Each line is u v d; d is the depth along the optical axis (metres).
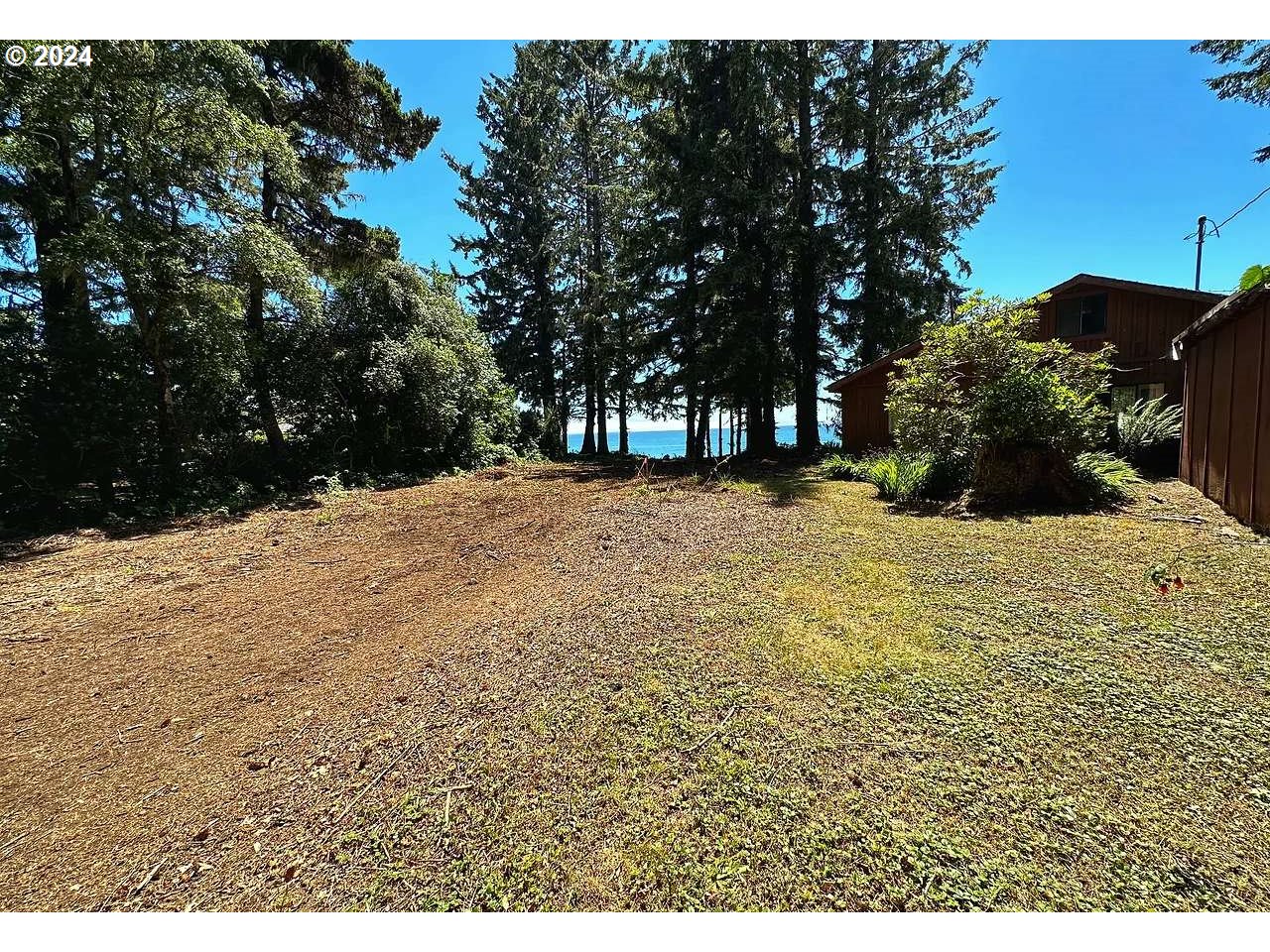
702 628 3.07
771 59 11.30
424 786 1.89
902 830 1.57
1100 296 9.22
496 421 15.17
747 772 1.86
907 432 6.56
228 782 1.99
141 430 7.70
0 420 6.36
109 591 4.33
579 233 18.14
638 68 13.16
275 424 10.08
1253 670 2.27
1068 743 1.90
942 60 12.05
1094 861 1.43
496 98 18.55
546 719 2.25
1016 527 4.62
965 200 12.90
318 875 1.55
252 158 8.06
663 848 1.57
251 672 2.89
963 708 2.14
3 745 2.29
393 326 11.66
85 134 6.67
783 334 13.22
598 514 6.92
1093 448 5.85
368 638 3.30
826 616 3.12
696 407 14.81
